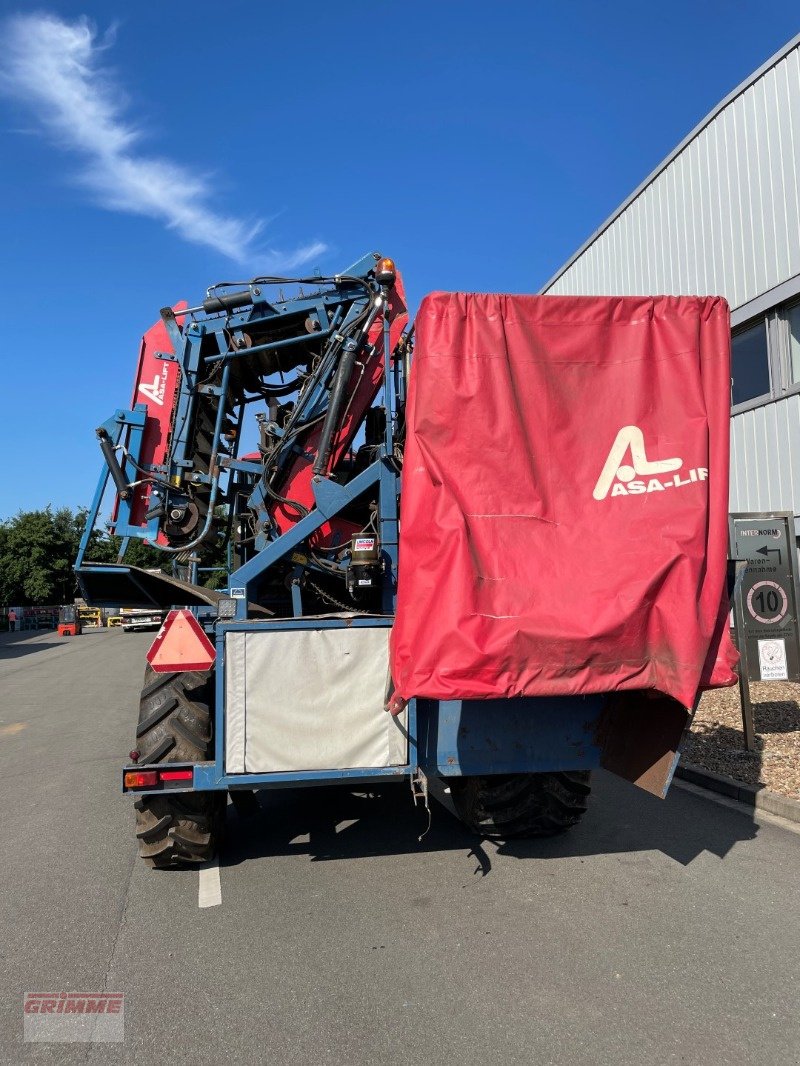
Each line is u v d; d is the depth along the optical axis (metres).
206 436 5.88
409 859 4.81
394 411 5.69
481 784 4.89
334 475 5.38
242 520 6.04
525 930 3.73
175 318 5.75
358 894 4.24
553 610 3.49
